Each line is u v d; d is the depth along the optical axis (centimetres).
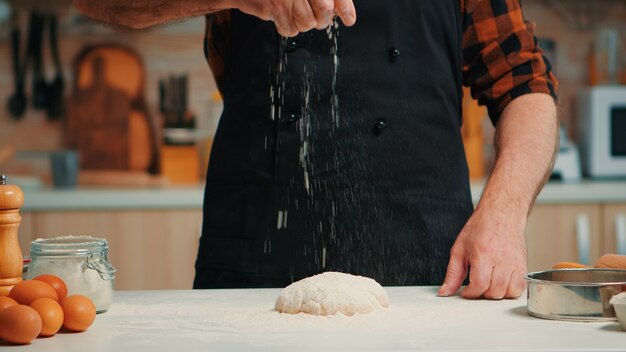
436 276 156
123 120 340
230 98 162
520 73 163
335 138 154
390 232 154
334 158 154
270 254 153
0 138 338
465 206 162
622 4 350
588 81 350
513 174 148
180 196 291
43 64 338
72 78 339
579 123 339
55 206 288
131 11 147
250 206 156
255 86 158
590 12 350
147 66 340
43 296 111
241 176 157
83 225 289
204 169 337
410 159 157
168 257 291
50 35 338
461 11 167
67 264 120
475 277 131
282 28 125
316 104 156
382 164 155
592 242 296
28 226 288
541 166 151
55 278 117
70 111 339
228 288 156
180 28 340
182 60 342
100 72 340
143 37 340
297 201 154
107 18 151
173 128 336
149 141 340
